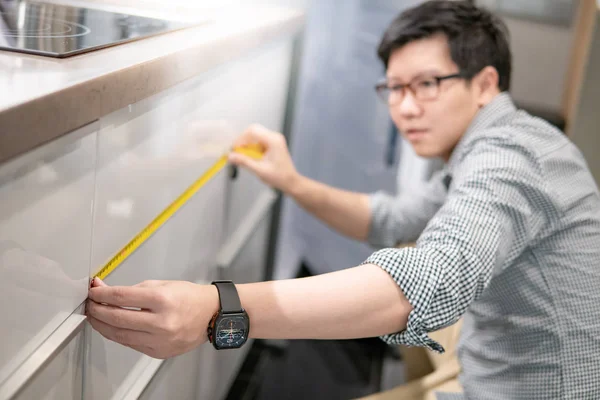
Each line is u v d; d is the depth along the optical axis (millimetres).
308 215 2549
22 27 925
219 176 1265
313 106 2334
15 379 647
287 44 1630
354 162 2268
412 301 818
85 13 1134
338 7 2205
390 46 1164
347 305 809
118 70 724
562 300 1012
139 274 938
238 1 1638
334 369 2057
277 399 1880
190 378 1270
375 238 1465
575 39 2094
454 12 1138
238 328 777
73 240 723
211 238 1272
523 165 953
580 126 2000
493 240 868
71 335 734
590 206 1044
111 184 797
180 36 1020
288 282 820
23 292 643
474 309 1114
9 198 591
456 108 1148
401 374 2062
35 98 576
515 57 2793
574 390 1018
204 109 1091
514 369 1066
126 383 968
